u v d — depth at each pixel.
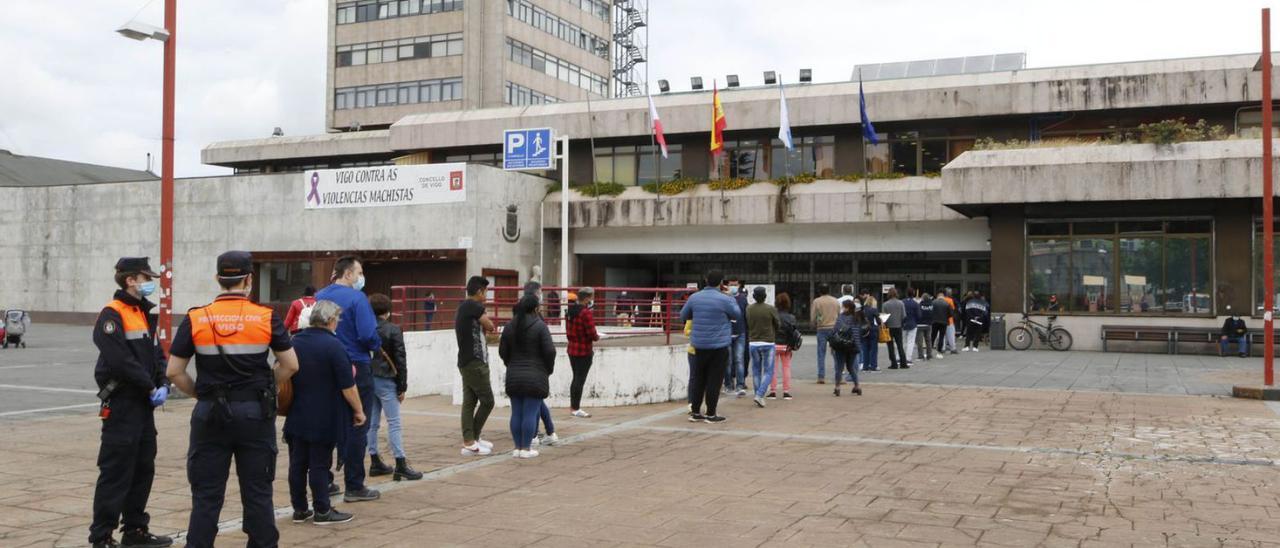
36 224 39.88
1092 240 27.20
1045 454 9.75
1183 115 28.94
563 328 16.45
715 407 12.35
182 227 36.75
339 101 64.75
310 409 6.76
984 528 6.64
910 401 14.49
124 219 37.88
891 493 7.84
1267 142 15.32
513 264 34.19
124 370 6.05
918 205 31.30
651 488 8.12
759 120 33.66
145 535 6.38
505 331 9.77
